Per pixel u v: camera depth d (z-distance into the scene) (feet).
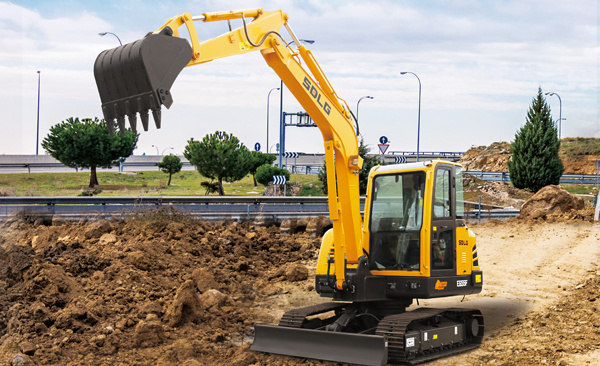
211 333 31.65
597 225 66.64
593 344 30.40
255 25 27.14
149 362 27.09
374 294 30.30
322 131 30.07
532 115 129.18
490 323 35.32
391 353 26.61
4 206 62.08
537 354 28.89
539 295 42.27
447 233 31.40
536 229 66.59
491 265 53.72
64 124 146.10
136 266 42.29
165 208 59.57
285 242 59.00
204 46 24.70
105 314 32.99
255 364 26.78
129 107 22.36
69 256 44.04
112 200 65.31
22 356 26.22
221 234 58.39
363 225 31.42
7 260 40.29
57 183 149.48
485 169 206.28
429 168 29.89
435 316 29.50
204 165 126.11
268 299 39.93
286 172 141.38
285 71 28.04
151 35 22.12
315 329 29.07
